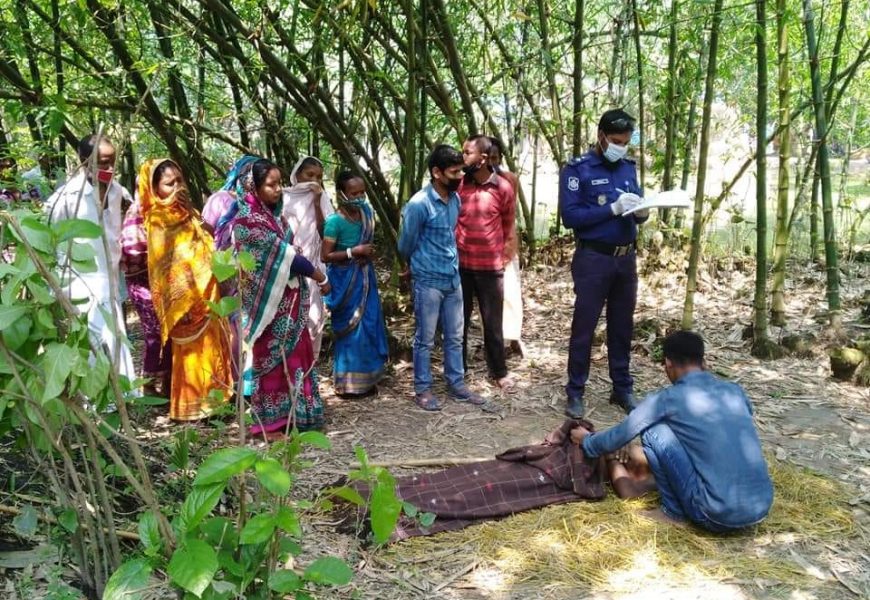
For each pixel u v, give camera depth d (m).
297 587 2.04
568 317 6.62
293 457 2.10
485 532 3.34
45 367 1.91
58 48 5.18
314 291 4.93
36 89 4.76
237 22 4.95
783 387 5.00
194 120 6.18
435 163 4.50
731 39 7.16
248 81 6.07
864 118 9.20
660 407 3.42
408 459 4.07
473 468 3.76
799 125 9.24
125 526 2.98
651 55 8.19
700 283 7.17
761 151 5.29
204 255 4.40
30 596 2.63
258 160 4.11
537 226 10.25
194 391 4.45
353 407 4.82
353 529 3.33
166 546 2.07
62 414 2.24
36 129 5.55
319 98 5.75
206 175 6.76
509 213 5.12
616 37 7.29
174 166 4.42
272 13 5.28
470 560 3.16
